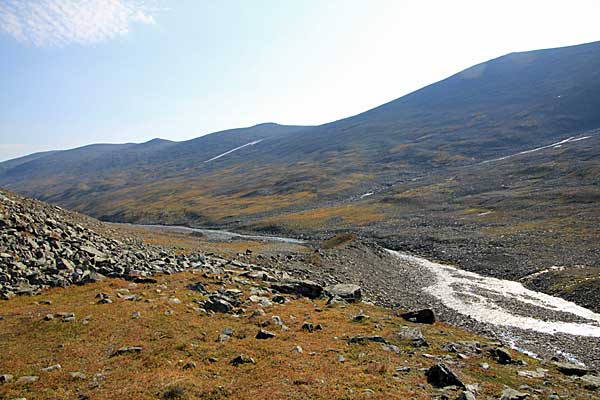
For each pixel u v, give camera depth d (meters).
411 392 15.55
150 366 16.97
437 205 121.81
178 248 58.78
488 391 16.62
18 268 28.39
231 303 27.89
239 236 107.06
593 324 37.94
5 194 48.16
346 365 18.31
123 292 27.38
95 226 56.66
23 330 20.34
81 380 15.58
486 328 36.94
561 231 74.94
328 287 39.03
